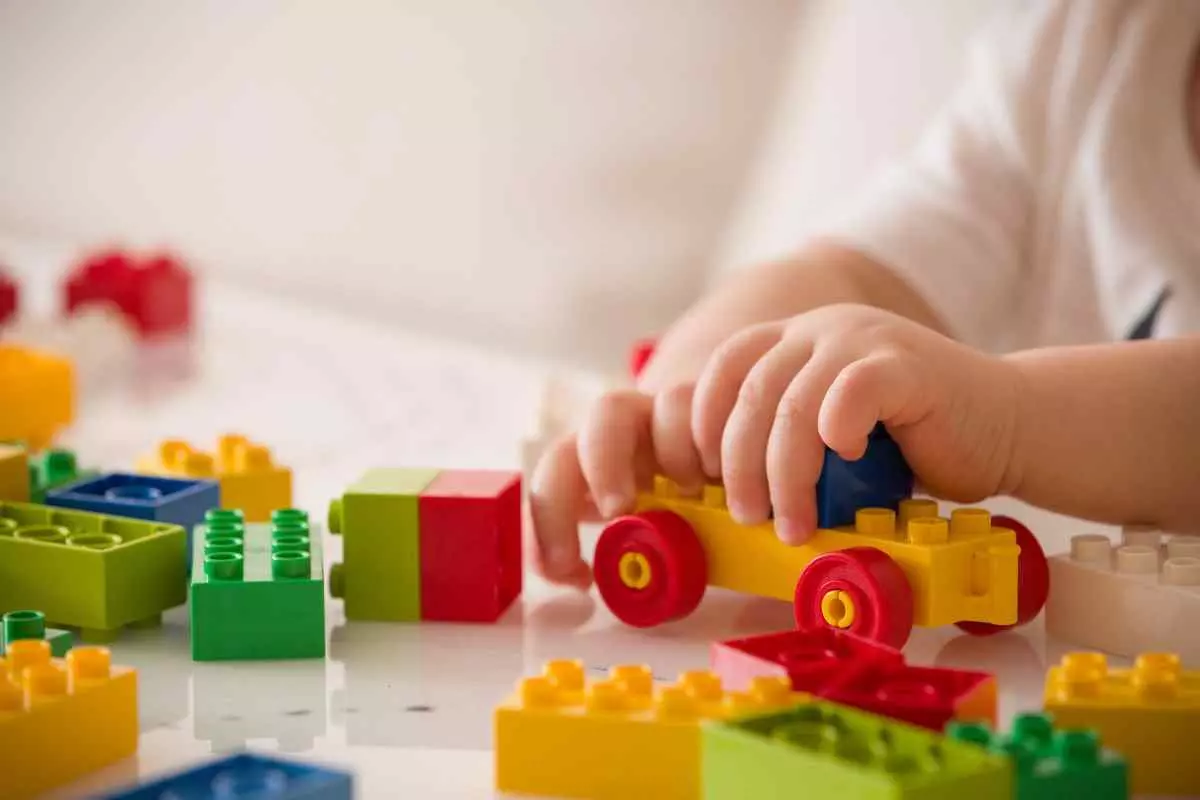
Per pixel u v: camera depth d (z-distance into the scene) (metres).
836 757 0.36
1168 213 1.05
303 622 0.59
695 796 0.43
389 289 2.04
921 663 0.58
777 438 0.59
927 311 1.03
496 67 2.00
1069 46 1.11
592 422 0.66
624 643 0.62
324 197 2.03
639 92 1.99
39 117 2.01
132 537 0.65
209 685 0.56
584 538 0.78
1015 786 0.37
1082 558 0.62
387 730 0.50
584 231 2.03
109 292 1.43
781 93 1.97
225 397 1.21
